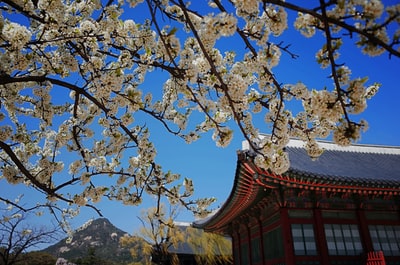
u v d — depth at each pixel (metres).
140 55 5.33
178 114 6.81
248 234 18.91
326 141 22.30
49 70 5.71
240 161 12.81
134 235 31.38
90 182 5.98
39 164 6.41
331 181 13.28
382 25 2.56
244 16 3.47
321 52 3.14
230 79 3.82
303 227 13.97
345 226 14.48
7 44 4.78
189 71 3.80
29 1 4.99
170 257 31.56
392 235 15.03
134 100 5.21
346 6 2.63
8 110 6.81
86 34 5.52
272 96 4.36
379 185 13.92
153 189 7.14
